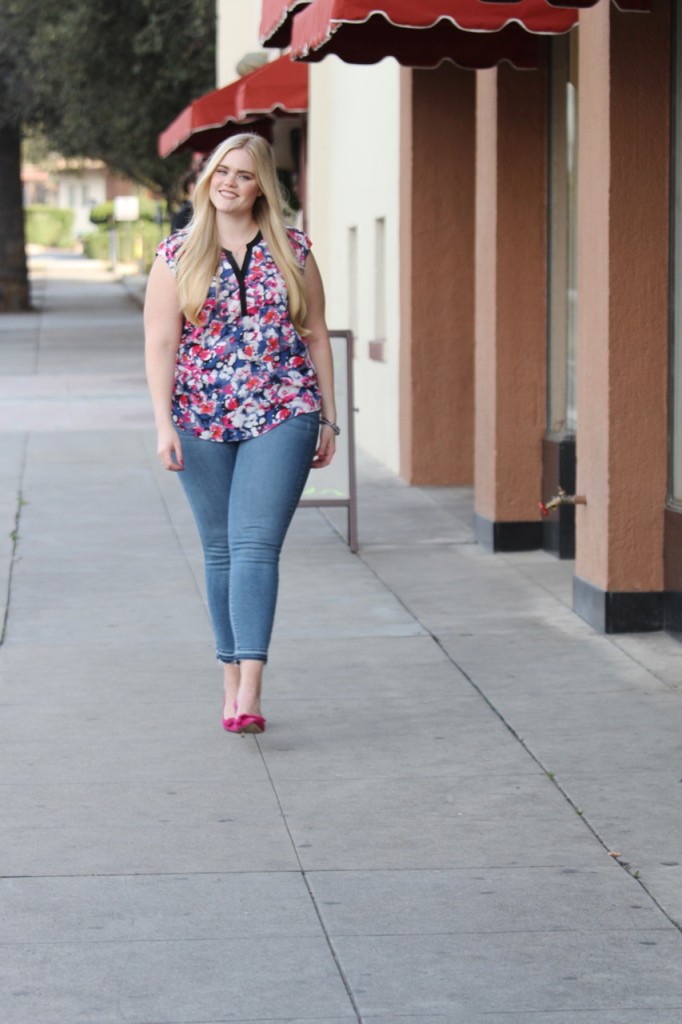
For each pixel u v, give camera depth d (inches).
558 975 182.5
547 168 442.0
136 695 304.2
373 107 657.0
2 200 1782.7
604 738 275.4
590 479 359.9
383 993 177.9
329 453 274.4
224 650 279.3
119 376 1026.7
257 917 198.8
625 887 208.8
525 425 452.1
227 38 1086.4
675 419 347.3
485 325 458.6
